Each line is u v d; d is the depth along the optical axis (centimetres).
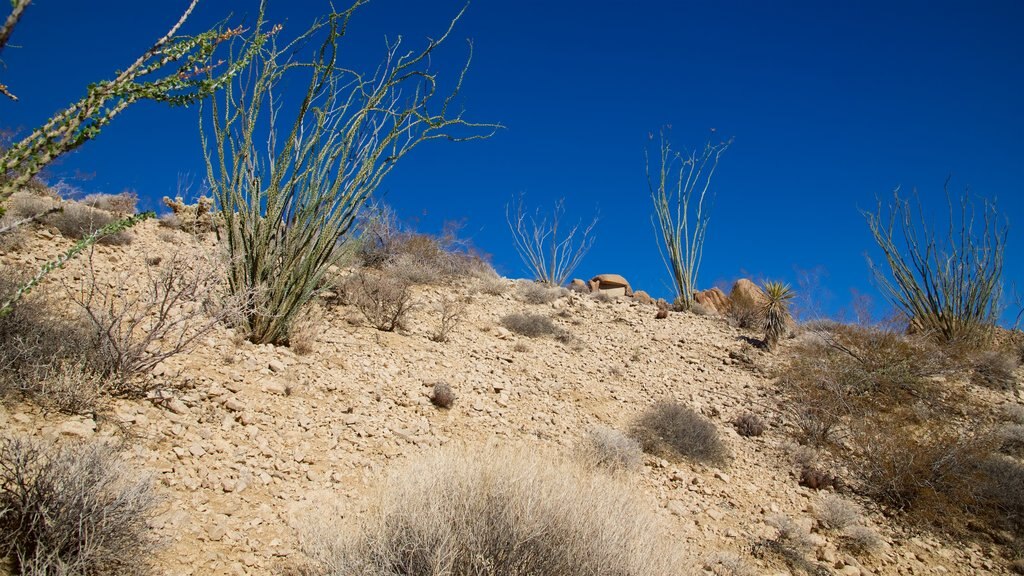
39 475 293
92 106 198
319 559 336
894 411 1023
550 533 335
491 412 730
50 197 1081
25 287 219
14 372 430
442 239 1655
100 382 466
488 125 769
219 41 225
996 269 1491
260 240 709
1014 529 689
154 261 886
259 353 665
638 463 676
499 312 1329
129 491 310
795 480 761
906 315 1521
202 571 326
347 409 606
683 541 508
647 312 1628
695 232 1866
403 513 340
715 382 1123
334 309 966
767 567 524
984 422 1012
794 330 1520
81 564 271
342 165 745
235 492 409
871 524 671
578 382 964
